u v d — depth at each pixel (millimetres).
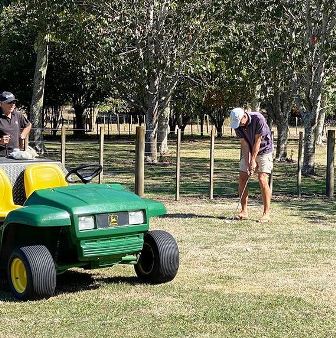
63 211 7223
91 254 7309
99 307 7164
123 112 54656
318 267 9117
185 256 9625
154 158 25266
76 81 41719
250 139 12195
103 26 24547
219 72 28156
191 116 47594
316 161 28516
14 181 8141
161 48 24797
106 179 19078
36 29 27016
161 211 7852
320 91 21297
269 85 21750
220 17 23250
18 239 7773
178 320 6785
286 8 20875
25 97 41188
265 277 8547
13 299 7418
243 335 6391
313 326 6684
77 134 45281
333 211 14055
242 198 12625
